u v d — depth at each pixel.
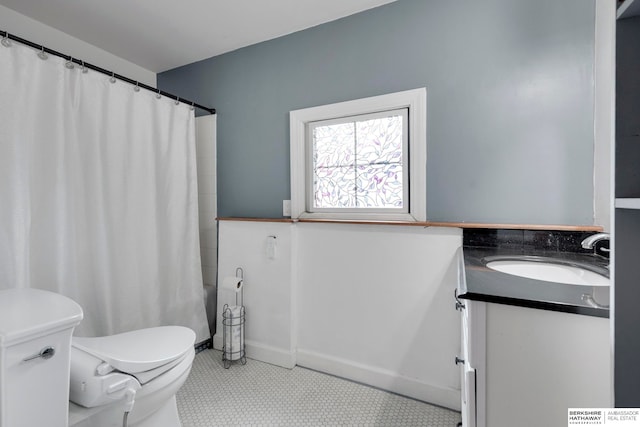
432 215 1.60
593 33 1.30
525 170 1.42
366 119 1.79
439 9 1.58
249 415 1.45
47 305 0.98
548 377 0.69
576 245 1.29
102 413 1.05
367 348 1.70
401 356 1.62
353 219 1.80
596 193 1.29
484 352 0.73
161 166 1.94
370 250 1.68
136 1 1.68
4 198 1.27
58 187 1.44
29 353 0.84
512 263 1.18
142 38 2.04
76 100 1.53
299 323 1.90
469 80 1.52
